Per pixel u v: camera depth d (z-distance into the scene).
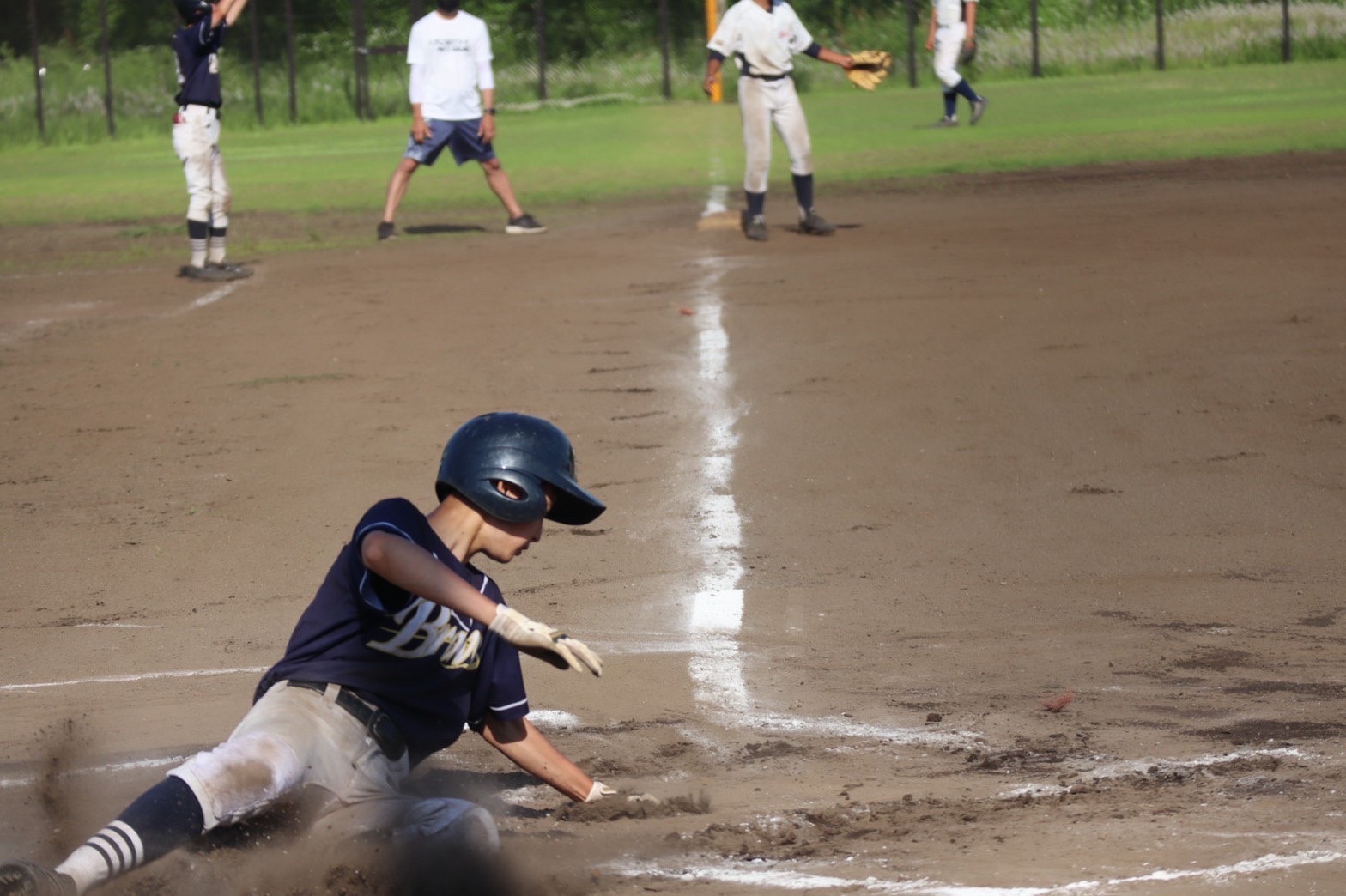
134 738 8.89
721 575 12.24
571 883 6.48
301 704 6.51
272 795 6.23
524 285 25.53
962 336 20.08
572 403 17.95
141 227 35.44
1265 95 53.53
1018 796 7.55
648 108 65.69
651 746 8.71
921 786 7.82
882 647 10.50
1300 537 12.69
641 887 6.42
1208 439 15.45
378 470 15.57
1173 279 22.69
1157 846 6.57
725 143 49.50
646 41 75.38
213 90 27.25
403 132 60.19
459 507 6.76
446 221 34.28
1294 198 29.88
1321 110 46.94
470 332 22.05
